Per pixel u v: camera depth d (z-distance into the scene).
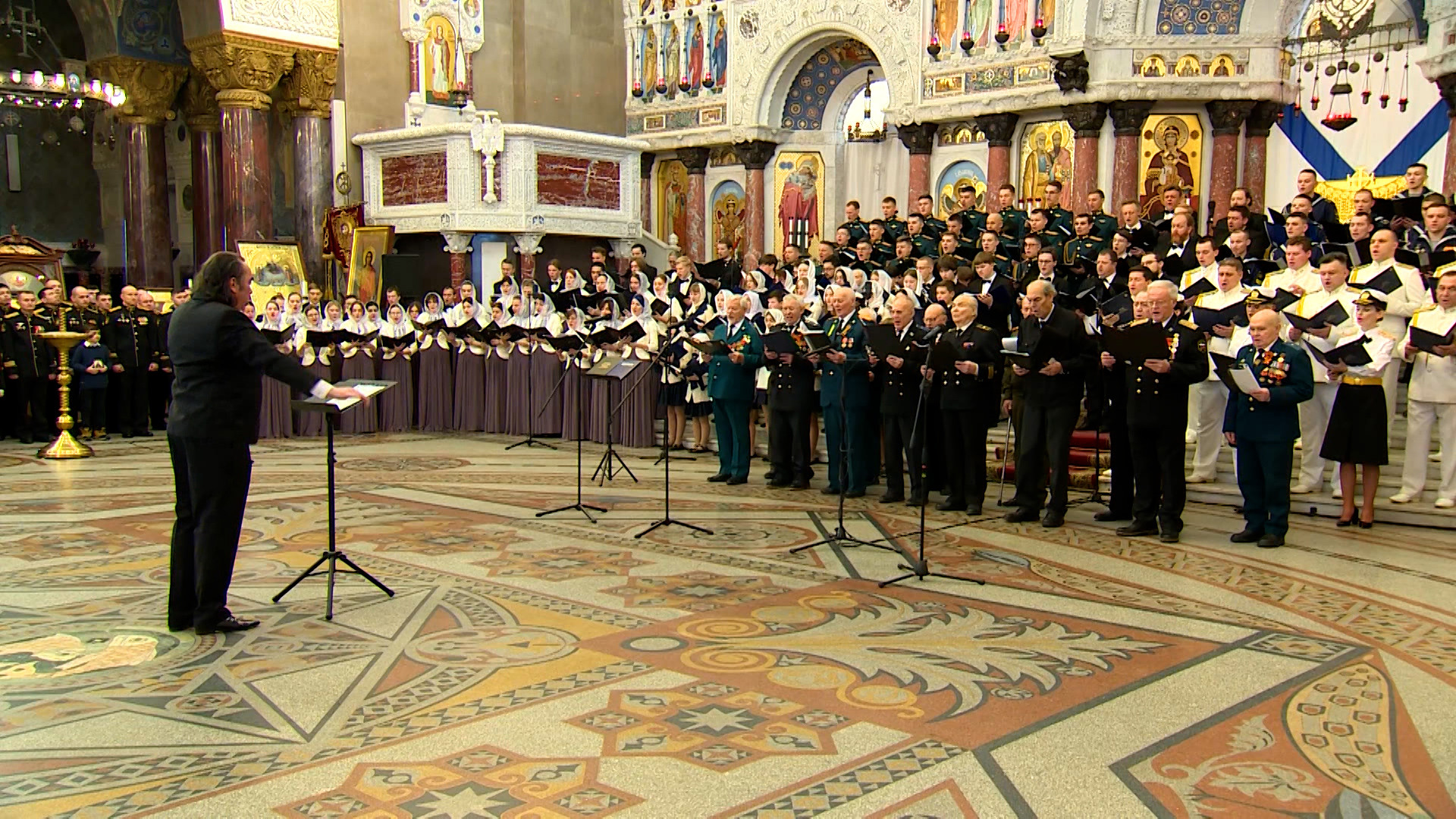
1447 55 15.41
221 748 5.29
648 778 4.93
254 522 10.67
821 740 5.36
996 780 4.93
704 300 15.52
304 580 8.48
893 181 24.34
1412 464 10.65
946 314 11.33
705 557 9.24
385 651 6.76
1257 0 18.64
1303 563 9.07
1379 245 10.80
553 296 16.72
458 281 21.28
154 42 22.81
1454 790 4.88
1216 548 9.63
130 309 17.50
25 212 25.62
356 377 18.22
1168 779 4.96
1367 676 6.34
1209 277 11.98
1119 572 8.78
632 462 14.91
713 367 13.07
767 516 11.04
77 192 26.38
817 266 15.74
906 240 14.96
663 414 16.34
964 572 8.77
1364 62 18.27
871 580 8.49
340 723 5.61
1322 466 11.25
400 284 20.95
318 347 17.55
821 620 7.43
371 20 22.91
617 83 27.23
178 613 7.21
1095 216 14.75
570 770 5.02
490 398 18.03
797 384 12.50
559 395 17.34
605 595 8.04
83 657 6.68
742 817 4.56
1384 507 10.65
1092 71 18.91
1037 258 12.99
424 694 6.00
